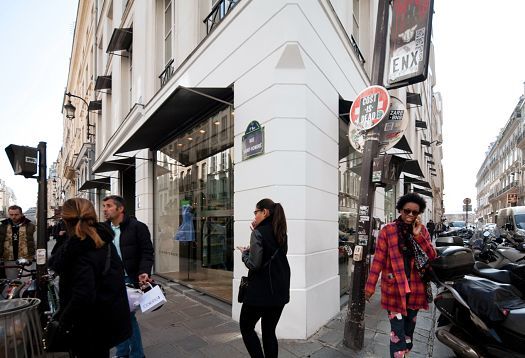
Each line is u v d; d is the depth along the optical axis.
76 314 2.33
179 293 6.72
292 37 4.50
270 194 4.51
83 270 2.36
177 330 4.57
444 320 3.68
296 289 4.34
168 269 8.61
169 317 5.14
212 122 6.54
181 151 7.96
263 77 4.77
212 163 6.54
